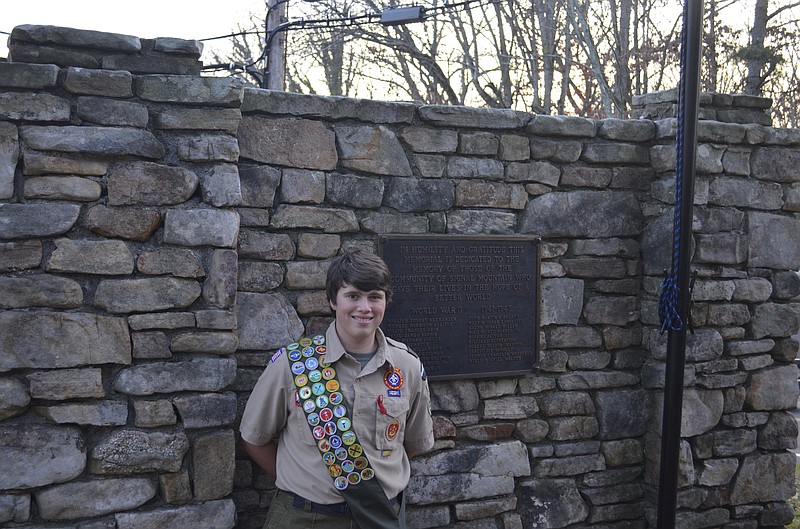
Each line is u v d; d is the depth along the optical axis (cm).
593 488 429
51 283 302
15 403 296
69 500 304
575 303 428
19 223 298
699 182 423
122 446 310
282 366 296
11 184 299
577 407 427
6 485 296
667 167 425
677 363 387
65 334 303
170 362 318
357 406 288
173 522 315
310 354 295
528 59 1374
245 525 358
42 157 301
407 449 323
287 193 368
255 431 301
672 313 382
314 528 283
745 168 434
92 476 308
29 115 301
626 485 436
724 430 436
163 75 320
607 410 430
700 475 430
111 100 312
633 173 438
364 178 383
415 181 393
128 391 312
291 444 295
